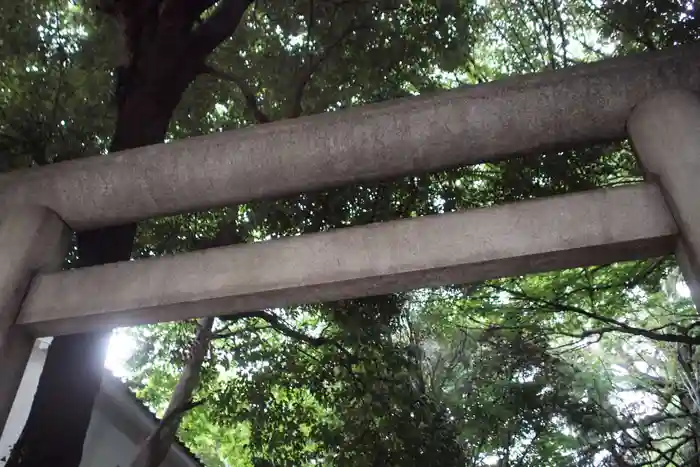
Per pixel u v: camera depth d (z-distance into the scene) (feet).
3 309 5.83
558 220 5.12
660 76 5.70
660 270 23.70
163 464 22.33
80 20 17.10
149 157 6.64
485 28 19.58
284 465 19.03
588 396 26.91
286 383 20.27
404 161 6.30
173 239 17.37
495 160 6.37
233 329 22.91
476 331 27.43
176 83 13.20
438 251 5.24
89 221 6.86
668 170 4.97
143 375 25.23
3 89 15.92
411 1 17.02
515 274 5.28
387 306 18.70
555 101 5.90
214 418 20.88
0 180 6.98
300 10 17.30
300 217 16.51
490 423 25.05
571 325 26.94
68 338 10.44
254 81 18.29
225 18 14.17
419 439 17.92
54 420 9.65
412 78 17.79
